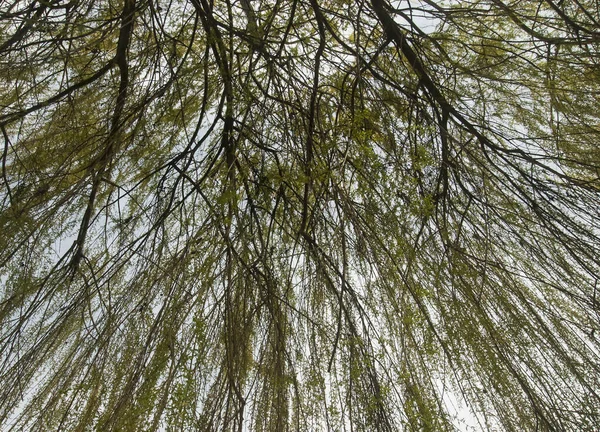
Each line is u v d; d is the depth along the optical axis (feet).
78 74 7.82
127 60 7.94
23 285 6.66
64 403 6.35
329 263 7.16
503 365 6.45
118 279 7.47
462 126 7.64
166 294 6.39
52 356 7.08
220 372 6.23
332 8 8.50
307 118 7.84
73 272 7.14
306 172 6.92
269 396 6.24
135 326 6.47
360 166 6.81
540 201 7.26
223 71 7.31
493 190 7.73
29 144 7.44
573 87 7.52
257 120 7.23
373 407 5.97
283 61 8.29
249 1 8.11
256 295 7.05
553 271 6.98
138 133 7.61
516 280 7.41
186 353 5.61
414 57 8.00
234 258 6.88
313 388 6.31
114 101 7.95
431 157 7.43
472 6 7.95
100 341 6.29
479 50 8.26
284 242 7.46
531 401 5.87
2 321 6.59
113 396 5.96
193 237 6.87
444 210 7.64
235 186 7.05
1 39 6.70
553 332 6.97
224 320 6.30
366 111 6.81
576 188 7.29
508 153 7.27
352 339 6.23
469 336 6.56
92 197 7.39
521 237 7.10
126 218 7.74
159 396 5.53
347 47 7.72
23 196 6.83
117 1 7.68
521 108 7.89
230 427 5.75
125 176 8.00
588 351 6.72
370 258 6.89
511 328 6.68
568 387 6.41
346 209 6.81
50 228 7.14
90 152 7.46
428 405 6.27
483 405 6.30
